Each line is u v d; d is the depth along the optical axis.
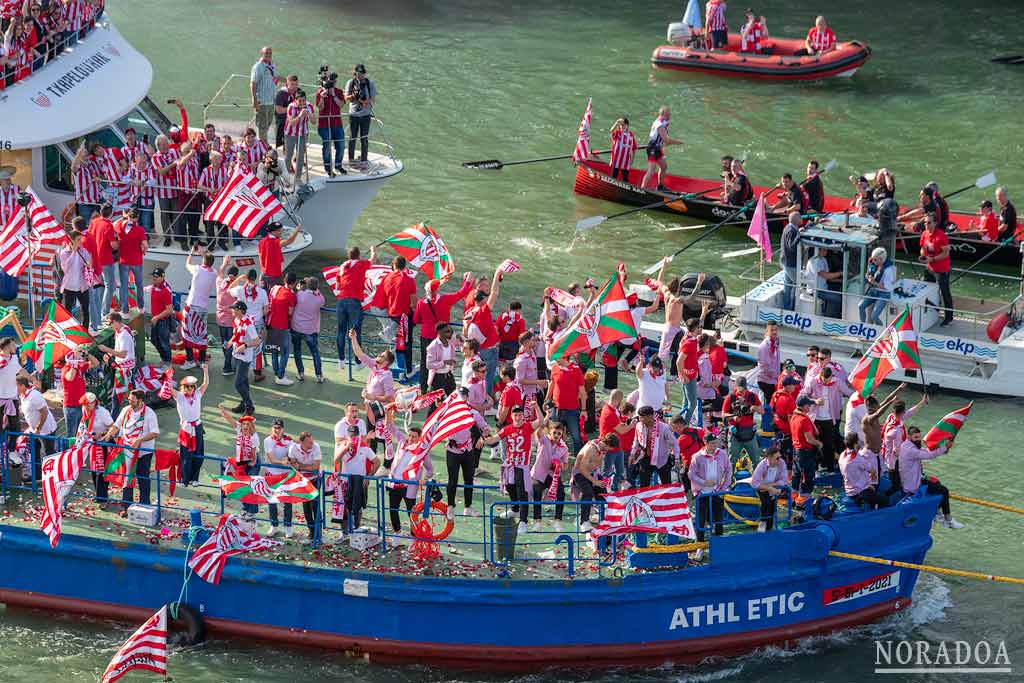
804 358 52.09
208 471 39.56
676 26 93.94
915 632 36.69
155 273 45.31
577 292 45.62
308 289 44.69
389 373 39.94
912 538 36.81
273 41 96.81
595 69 91.94
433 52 95.12
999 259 62.22
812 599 35.75
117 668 33.72
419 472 35.38
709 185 69.75
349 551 35.47
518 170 74.75
